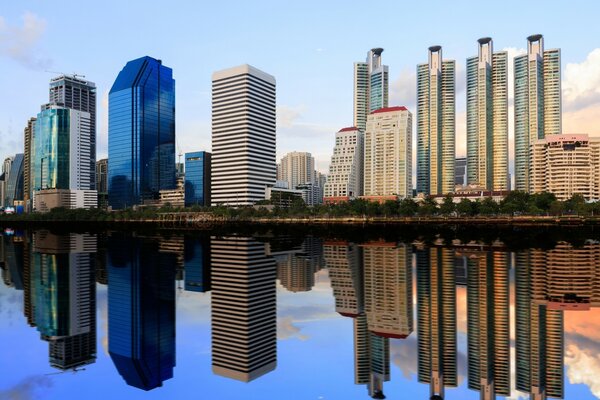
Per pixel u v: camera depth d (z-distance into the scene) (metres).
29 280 89.25
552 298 68.62
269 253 136.50
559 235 191.62
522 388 38.16
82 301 69.94
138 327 55.47
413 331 53.44
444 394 36.88
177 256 130.12
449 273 91.25
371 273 93.31
